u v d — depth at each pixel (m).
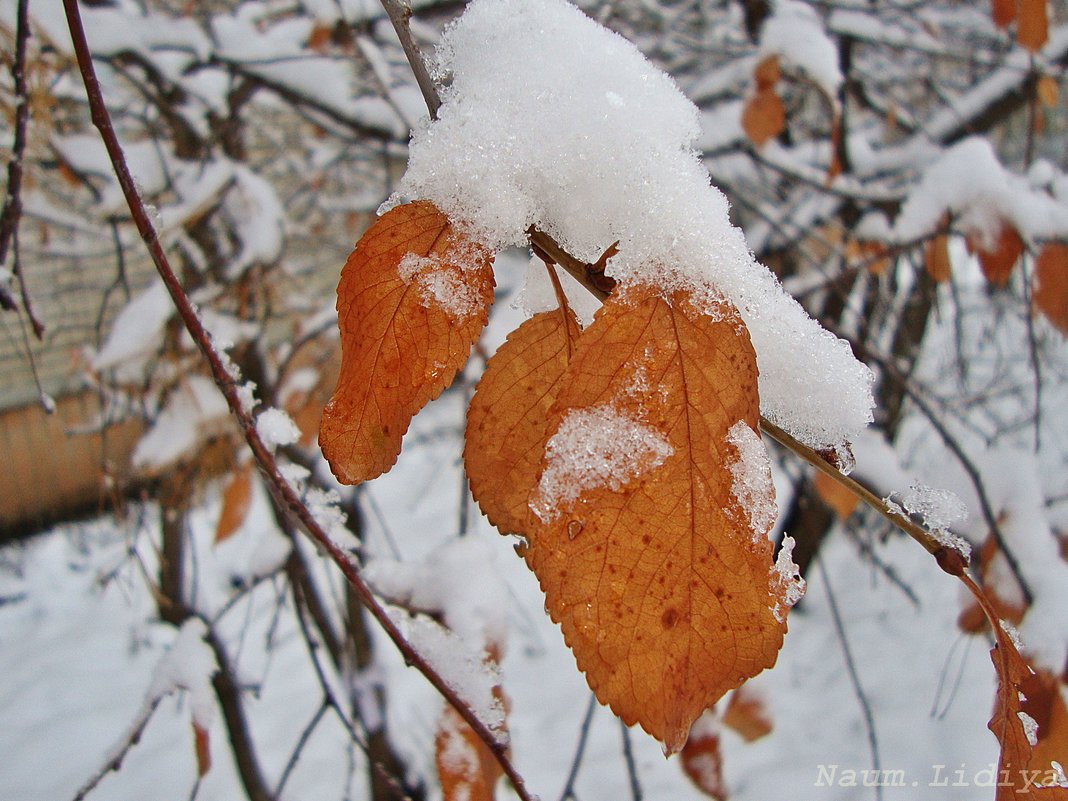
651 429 0.18
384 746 0.94
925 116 1.39
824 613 1.73
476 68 0.22
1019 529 0.67
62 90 0.81
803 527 1.21
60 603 2.00
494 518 0.20
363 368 0.20
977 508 0.71
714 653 0.17
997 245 0.67
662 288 0.18
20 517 2.02
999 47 1.24
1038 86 0.86
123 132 1.12
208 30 0.96
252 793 1.02
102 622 1.92
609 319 0.18
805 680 1.56
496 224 0.21
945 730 1.37
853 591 1.76
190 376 0.89
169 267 0.25
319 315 0.99
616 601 0.17
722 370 0.18
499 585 0.51
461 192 0.21
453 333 0.20
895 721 1.42
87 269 1.70
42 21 0.54
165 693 0.59
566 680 1.63
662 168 0.20
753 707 0.71
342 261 1.66
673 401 0.18
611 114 0.21
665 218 0.19
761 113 0.71
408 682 1.37
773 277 0.22
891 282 1.09
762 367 0.22
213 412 0.87
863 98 1.08
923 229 0.71
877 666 1.54
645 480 0.17
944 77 1.44
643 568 0.17
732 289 0.19
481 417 0.21
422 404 0.20
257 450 0.26
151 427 0.91
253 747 1.03
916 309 1.11
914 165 0.97
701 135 0.21
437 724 0.40
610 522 0.17
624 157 0.20
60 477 2.02
